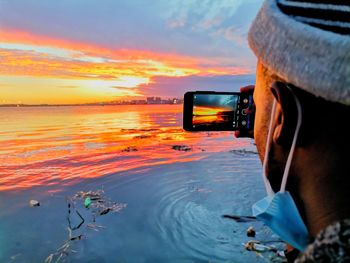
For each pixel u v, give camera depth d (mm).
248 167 5500
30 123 17766
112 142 9109
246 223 2969
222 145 8312
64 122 18641
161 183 4496
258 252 2379
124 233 2838
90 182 4625
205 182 4484
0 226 2973
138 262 2342
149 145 8422
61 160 6363
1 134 11625
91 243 2660
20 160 6383
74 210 3449
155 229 2908
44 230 2924
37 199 3848
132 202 3699
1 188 4297
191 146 8094
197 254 2430
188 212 3324
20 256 2445
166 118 23031
